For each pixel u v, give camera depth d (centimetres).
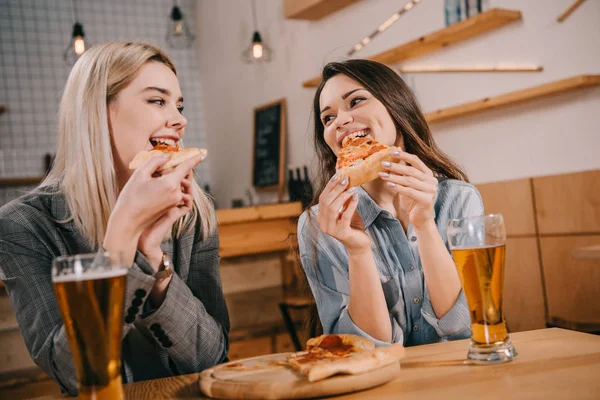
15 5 535
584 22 277
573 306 296
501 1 316
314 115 187
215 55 584
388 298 151
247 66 532
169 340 128
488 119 330
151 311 124
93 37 565
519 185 316
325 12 425
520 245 320
